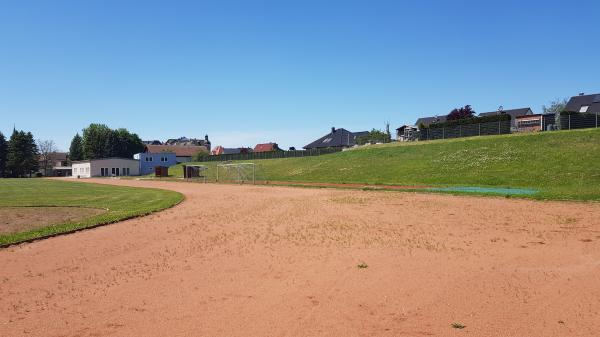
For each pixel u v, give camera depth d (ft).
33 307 22.30
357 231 42.80
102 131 380.17
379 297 22.89
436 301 22.16
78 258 32.99
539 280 25.40
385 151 164.96
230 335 18.37
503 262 29.66
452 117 210.38
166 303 22.56
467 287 24.34
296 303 22.18
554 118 154.30
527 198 69.87
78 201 78.95
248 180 165.89
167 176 229.66
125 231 44.93
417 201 70.54
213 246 36.94
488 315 20.18
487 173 107.76
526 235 39.14
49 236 41.73
